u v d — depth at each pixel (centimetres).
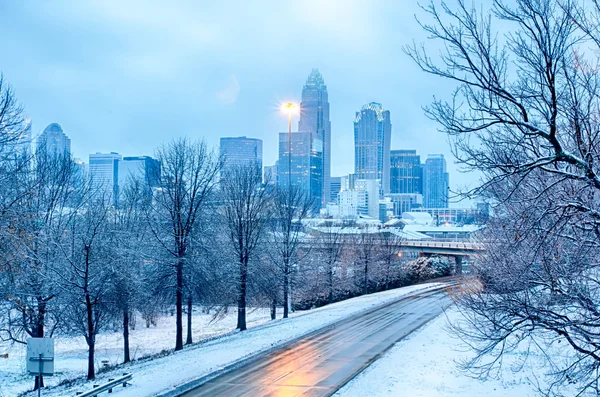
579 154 1074
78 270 2577
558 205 1071
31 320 2666
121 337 4653
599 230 1115
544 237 1091
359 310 4456
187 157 3547
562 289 1241
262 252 4284
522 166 1013
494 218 2191
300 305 6153
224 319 5656
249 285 4134
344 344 2994
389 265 7100
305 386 2092
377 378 2166
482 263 2658
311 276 5581
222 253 3831
